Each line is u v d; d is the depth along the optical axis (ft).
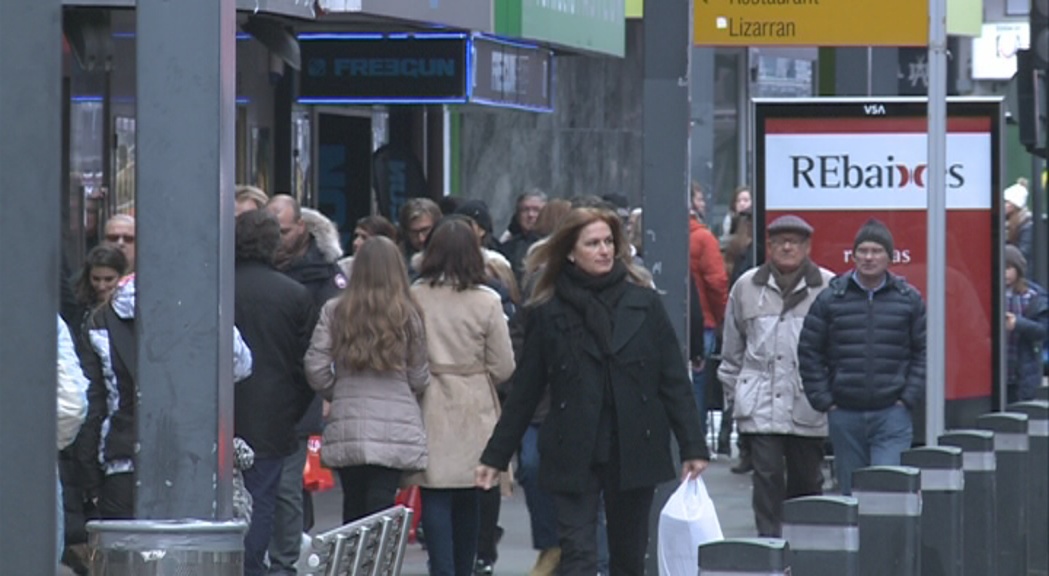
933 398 142.10
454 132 285.02
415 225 171.42
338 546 86.22
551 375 117.29
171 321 72.90
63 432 100.17
